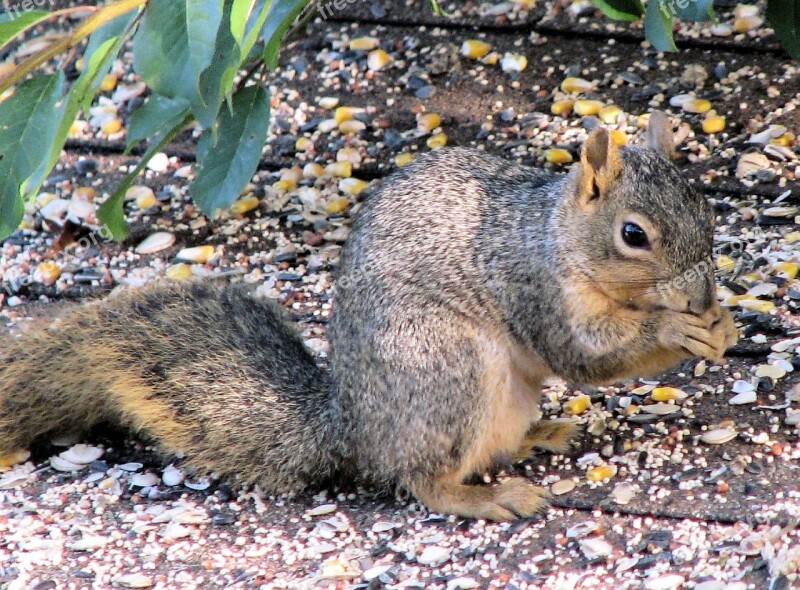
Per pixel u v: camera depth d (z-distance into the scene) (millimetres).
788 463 9531
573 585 8484
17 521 9852
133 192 13945
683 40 14445
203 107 9852
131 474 10445
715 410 10297
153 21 8625
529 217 9594
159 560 9273
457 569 8859
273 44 10484
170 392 10297
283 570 9062
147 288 11086
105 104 15156
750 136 13195
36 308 12609
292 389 10266
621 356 9461
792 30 12148
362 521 9625
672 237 8938
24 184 10016
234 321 10727
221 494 10125
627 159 9219
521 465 10102
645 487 9508
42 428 10828
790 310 11227
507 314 9664
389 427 9625
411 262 9711
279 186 13773
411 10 15586
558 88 14273
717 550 8625
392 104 14477
